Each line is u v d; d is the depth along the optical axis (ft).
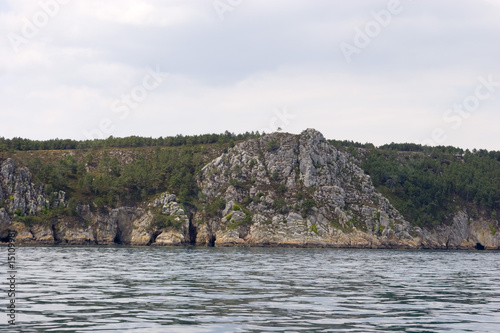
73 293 146.61
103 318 109.19
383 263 326.65
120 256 353.72
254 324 104.32
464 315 119.65
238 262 304.91
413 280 206.90
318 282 188.03
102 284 170.91
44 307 121.80
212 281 185.37
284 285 174.81
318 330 99.86
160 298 138.41
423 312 122.72
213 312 117.39
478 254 538.06
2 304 124.98
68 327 99.96
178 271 229.25
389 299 144.46
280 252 466.70
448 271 265.75
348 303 134.62
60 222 617.62
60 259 304.71
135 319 108.37
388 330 101.45
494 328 104.73
